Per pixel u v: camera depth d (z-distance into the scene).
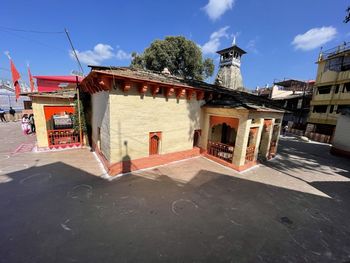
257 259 3.82
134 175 7.73
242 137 8.80
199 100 10.33
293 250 4.14
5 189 6.11
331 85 23.06
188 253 3.86
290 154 14.06
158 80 7.91
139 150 8.24
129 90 7.43
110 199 5.81
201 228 4.70
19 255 3.58
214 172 8.70
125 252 3.79
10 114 24.25
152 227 4.62
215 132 12.54
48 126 10.93
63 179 7.02
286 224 5.12
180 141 9.85
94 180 7.07
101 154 9.05
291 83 34.53
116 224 4.65
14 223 4.47
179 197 6.22
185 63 26.12
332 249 4.25
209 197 6.38
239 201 6.24
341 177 9.37
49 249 3.76
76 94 11.50
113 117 7.16
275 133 12.28
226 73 26.91
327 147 18.58
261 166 10.20
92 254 3.69
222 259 3.76
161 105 8.61
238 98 10.13
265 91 38.88
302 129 27.61
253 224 5.02
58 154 9.98
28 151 10.37
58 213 4.96
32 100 10.20
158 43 24.14
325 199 6.81
